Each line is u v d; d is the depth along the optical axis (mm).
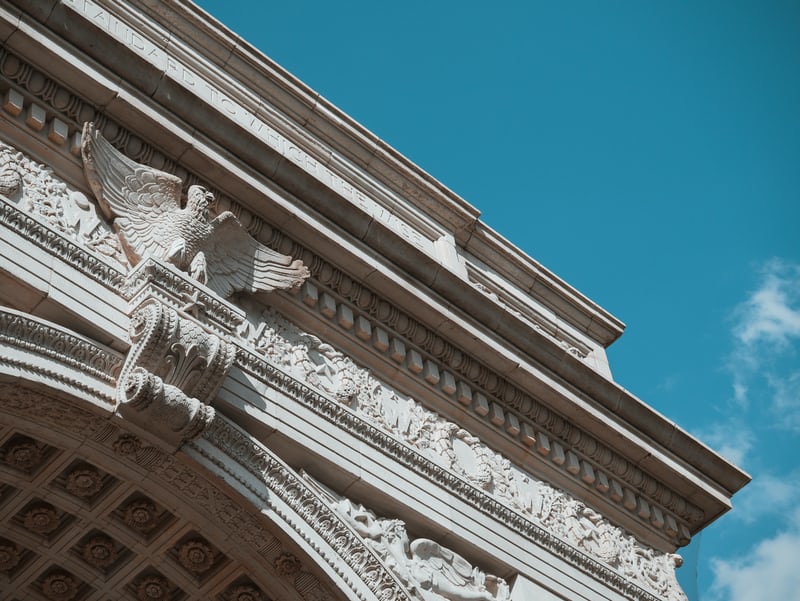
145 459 18469
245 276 20641
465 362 23750
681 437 27109
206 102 20797
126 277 18688
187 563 19906
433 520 21219
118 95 19719
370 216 22516
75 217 18891
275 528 18797
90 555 19891
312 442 19938
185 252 19484
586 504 25500
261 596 20047
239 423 19234
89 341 17766
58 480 18969
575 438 25453
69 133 19484
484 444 23875
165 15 23266
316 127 25297
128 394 17547
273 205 21297
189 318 18609
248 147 21266
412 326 23000
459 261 27000
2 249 17391
